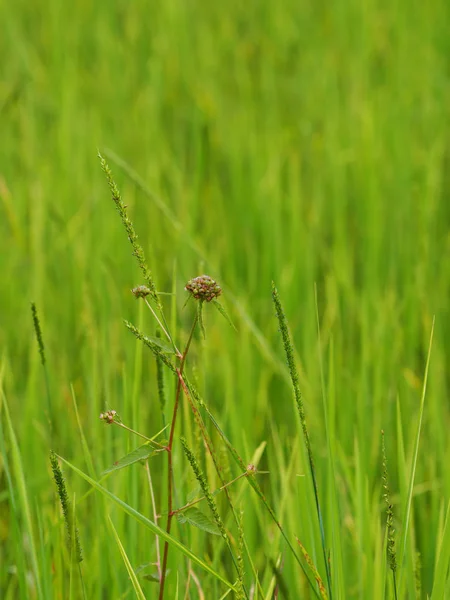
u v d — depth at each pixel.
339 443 1.18
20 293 1.62
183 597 1.05
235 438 1.14
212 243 1.83
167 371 1.07
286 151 2.28
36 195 1.84
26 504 1.01
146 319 1.24
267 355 1.32
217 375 1.35
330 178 2.13
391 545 0.94
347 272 1.66
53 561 1.07
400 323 1.56
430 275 1.67
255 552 1.12
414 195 2.03
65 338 1.50
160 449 0.94
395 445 1.26
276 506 1.12
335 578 0.98
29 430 1.22
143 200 1.88
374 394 1.29
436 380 1.28
